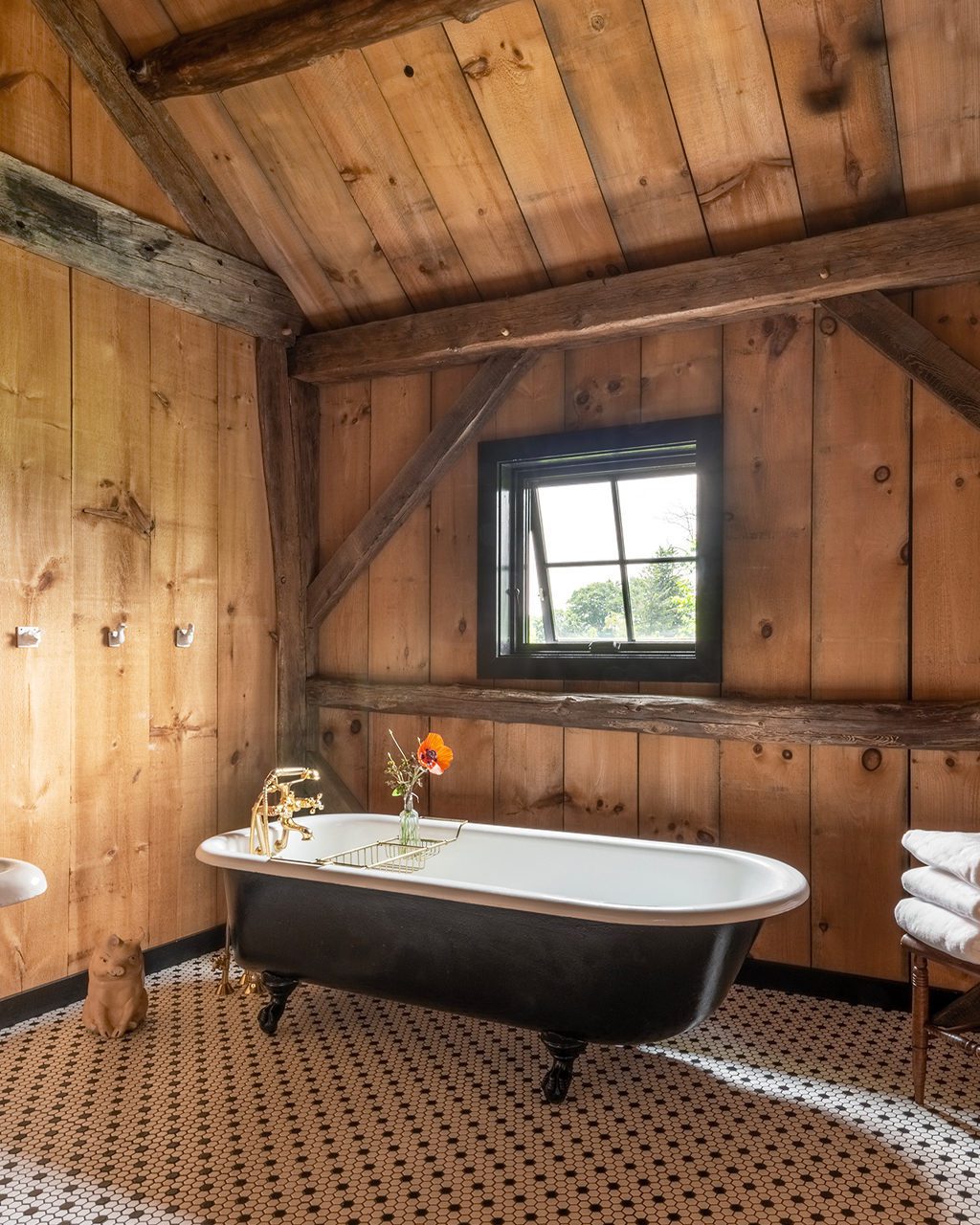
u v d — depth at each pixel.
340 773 3.76
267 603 3.65
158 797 3.16
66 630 2.85
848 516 2.89
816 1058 2.43
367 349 3.54
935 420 2.77
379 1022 2.69
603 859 2.75
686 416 3.13
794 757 2.92
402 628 3.68
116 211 2.99
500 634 3.51
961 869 1.99
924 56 2.40
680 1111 2.16
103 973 2.57
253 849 2.77
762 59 2.53
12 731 2.68
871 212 2.74
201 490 3.36
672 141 2.77
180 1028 2.64
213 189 3.37
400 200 3.21
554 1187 1.85
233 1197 1.81
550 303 3.17
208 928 3.36
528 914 2.17
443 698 3.48
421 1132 2.06
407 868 2.98
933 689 2.76
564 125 2.83
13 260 2.71
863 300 2.78
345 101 2.98
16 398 2.71
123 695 3.04
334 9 2.58
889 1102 2.20
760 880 2.43
